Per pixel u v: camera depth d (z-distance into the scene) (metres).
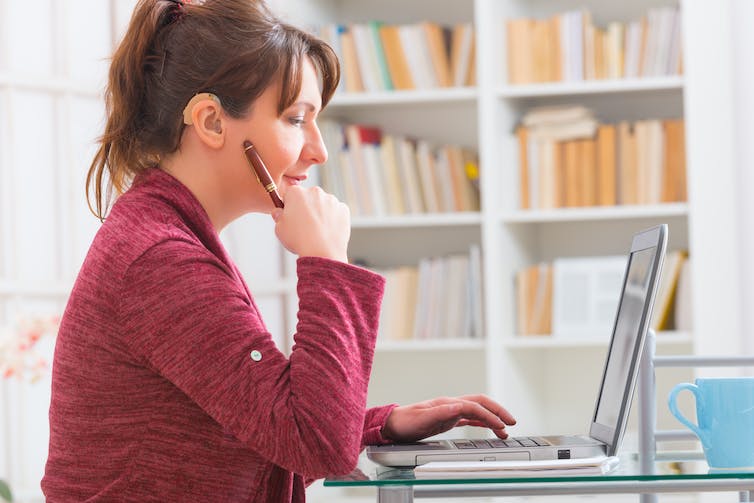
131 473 1.25
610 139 3.68
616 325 1.54
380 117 4.11
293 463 1.19
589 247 3.97
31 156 3.14
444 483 1.18
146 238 1.24
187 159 1.35
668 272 3.64
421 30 3.84
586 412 3.96
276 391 1.19
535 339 3.66
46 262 3.16
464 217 3.74
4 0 3.10
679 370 3.79
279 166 1.35
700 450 1.61
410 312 3.84
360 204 3.87
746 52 3.60
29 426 3.10
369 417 1.54
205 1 1.36
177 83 1.33
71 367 1.27
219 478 1.27
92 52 3.32
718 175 3.52
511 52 3.78
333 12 4.13
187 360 1.19
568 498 3.35
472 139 4.04
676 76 3.58
